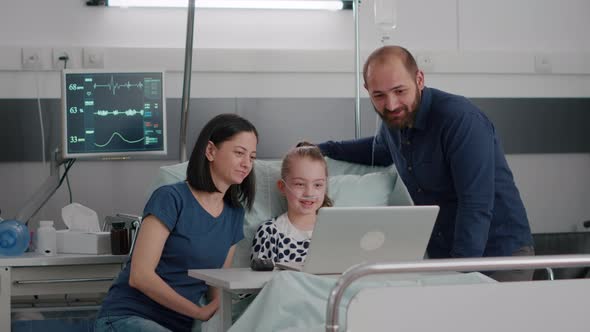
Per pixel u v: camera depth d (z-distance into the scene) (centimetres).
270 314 168
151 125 304
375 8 319
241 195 223
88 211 282
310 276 175
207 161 211
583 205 394
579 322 149
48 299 304
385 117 224
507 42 385
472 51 378
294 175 229
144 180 352
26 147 341
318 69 362
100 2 344
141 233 207
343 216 182
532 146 387
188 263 211
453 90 379
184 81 313
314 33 365
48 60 339
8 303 247
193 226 211
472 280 184
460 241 222
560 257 141
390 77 217
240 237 223
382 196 257
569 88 391
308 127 364
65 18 345
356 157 273
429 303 142
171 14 353
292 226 231
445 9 379
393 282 182
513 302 146
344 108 367
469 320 144
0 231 262
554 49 390
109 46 347
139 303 207
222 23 357
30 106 340
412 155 239
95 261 256
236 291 184
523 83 386
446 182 237
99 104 301
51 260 251
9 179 341
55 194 344
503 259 138
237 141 210
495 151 239
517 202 241
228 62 354
